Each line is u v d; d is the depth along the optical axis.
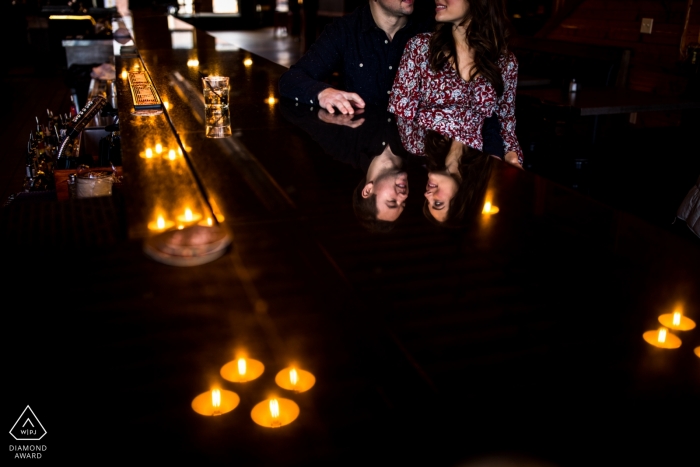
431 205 1.26
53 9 10.20
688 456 0.60
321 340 0.79
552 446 0.61
